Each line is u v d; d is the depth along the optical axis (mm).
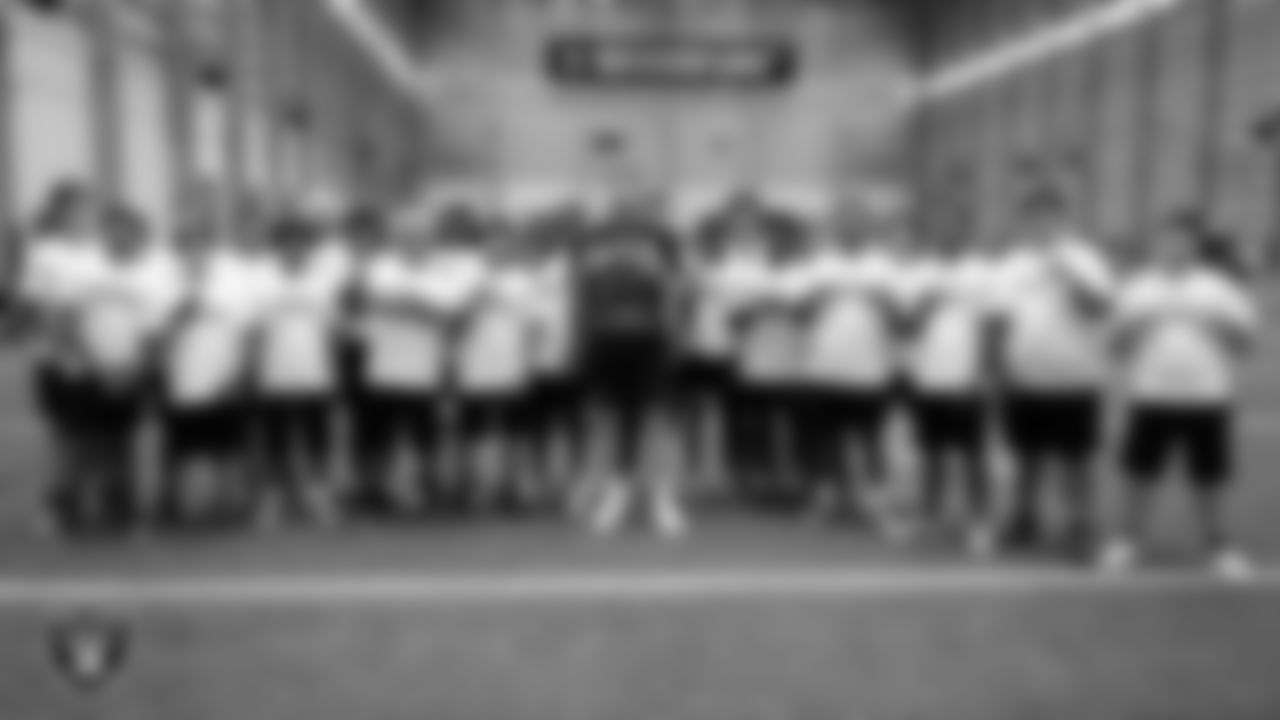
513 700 4090
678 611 4840
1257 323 13703
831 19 35469
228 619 4668
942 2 34031
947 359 6520
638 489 7316
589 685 4148
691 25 35281
